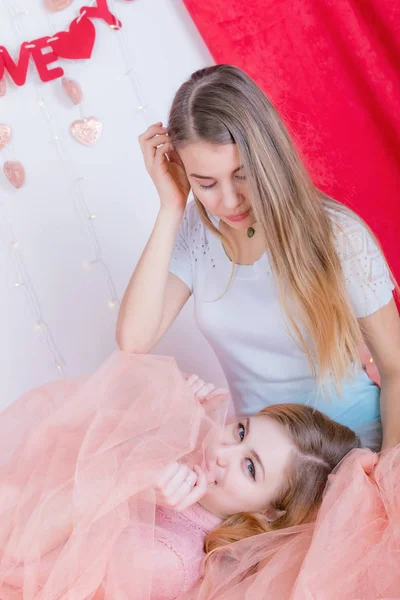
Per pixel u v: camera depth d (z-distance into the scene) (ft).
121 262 7.07
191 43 6.84
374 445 5.11
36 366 7.08
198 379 5.07
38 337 7.04
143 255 5.25
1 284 6.87
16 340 6.99
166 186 5.09
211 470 4.63
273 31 6.54
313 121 6.75
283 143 4.56
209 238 5.49
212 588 4.22
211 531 4.63
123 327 5.30
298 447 4.70
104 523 4.06
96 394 4.76
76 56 6.49
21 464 4.59
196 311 5.58
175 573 4.26
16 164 6.62
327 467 4.75
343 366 5.06
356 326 4.93
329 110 6.72
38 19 6.50
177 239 5.68
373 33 6.54
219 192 4.66
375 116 6.72
